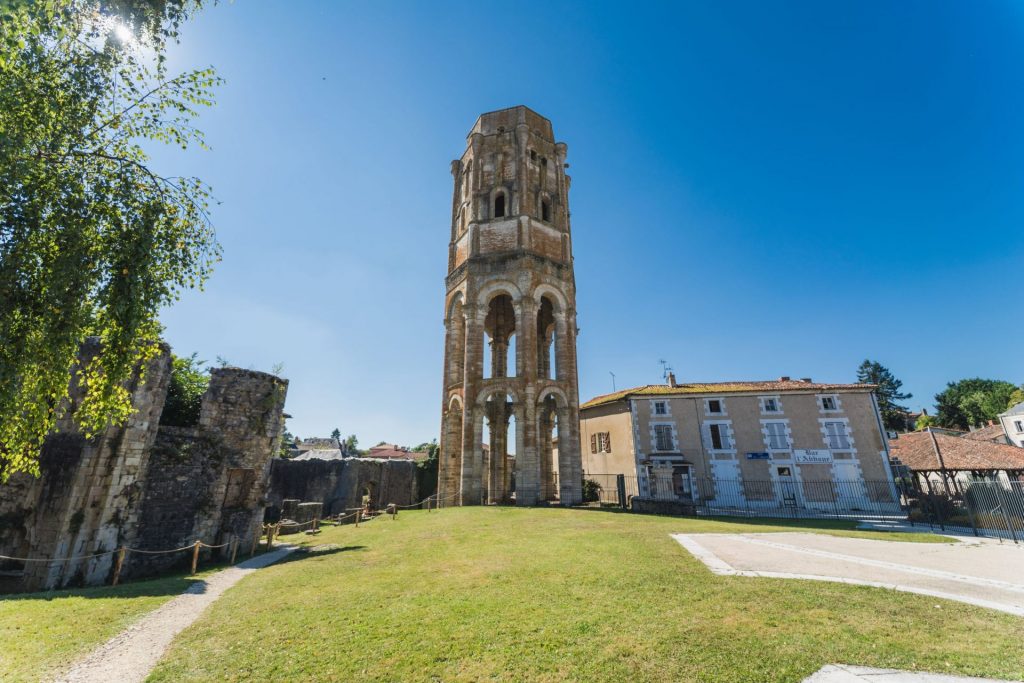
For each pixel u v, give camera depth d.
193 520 17.73
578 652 6.45
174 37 9.24
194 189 9.68
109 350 8.70
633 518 21.72
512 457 50.09
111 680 6.17
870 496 32.81
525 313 31.95
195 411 22.34
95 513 14.80
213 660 6.75
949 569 11.24
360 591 10.22
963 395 72.69
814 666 5.86
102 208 8.34
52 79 7.84
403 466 42.47
